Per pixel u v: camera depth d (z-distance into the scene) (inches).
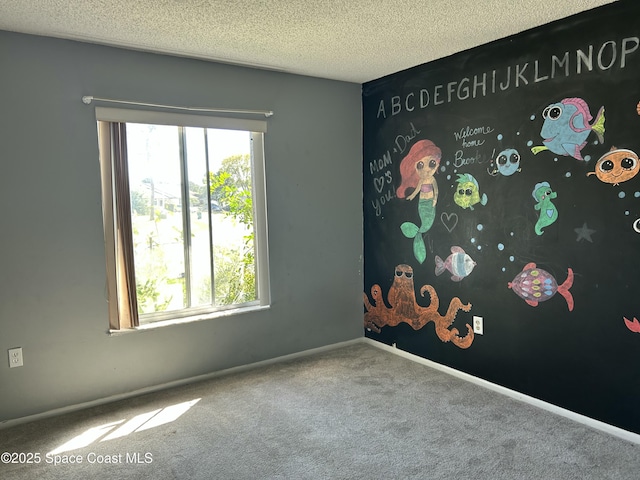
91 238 115.2
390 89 148.3
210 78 129.8
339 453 92.5
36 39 106.0
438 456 91.0
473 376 127.9
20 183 106.1
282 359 148.1
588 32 97.4
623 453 91.0
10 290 106.3
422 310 142.3
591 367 101.5
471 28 107.1
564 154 103.5
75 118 111.4
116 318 120.0
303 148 148.8
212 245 135.8
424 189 138.9
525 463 88.1
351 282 162.7
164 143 126.8
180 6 91.3
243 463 89.4
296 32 107.6
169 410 113.1
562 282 105.7
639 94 90.7
